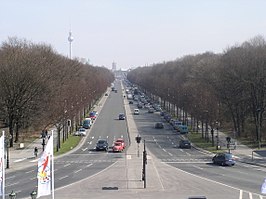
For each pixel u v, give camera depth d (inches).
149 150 4694.9
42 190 1763.0
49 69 6466.5
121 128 6604.3
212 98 5703.7
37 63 5767.7
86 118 7101.4
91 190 2650.1
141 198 2417.6
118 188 2704.2
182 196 2465.6
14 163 3742.6
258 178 3061.0
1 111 4987.7
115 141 5009.8
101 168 3484.3
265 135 5516.7
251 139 5413.4
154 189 2669.8
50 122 5290.4
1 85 4901.6
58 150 4547.2
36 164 3693.4
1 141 1899.6
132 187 2733.8
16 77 4940.9
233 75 5767.7
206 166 3624.5
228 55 6761.8
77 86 7052.2
